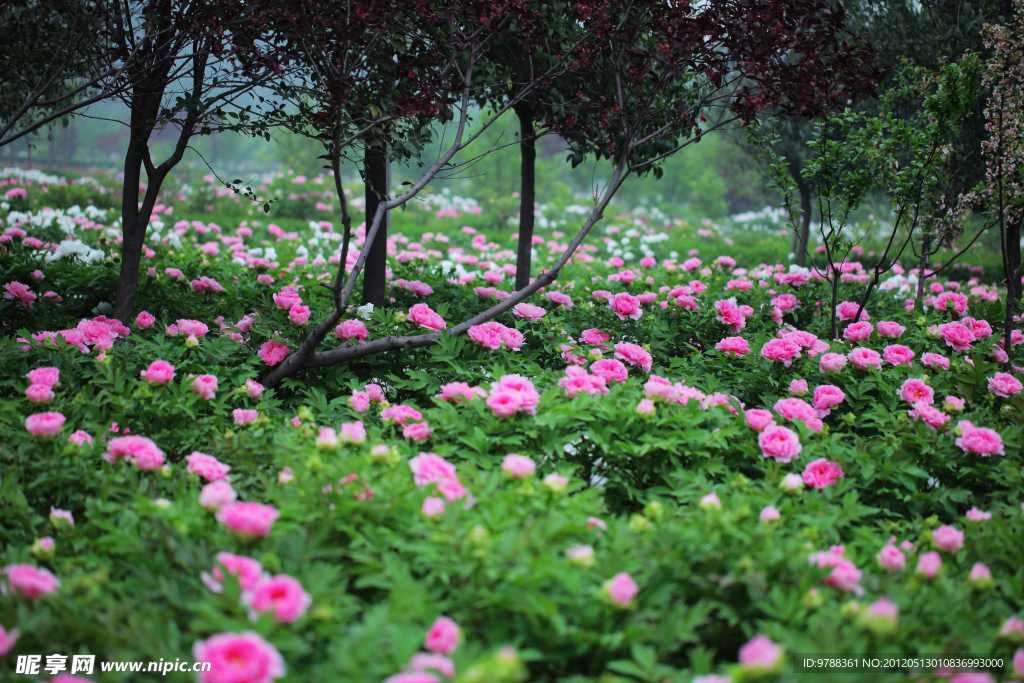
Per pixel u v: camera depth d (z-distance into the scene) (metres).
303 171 26.66
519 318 5.58
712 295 7.58
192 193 19.77
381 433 3.67
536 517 2.71
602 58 5.52
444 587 2.42
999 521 2.92
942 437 3.73
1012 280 5.18
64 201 16.84
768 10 4.50
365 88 5.07
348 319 5.01
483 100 6.33
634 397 3.77
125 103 5.03
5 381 4.01
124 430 3.56
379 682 1.99
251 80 4.85
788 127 12.02
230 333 4.75
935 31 7.94
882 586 2.44
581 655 2.28
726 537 2.43
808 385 4.75
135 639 2.03
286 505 2.66
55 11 4.98
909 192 5.90
